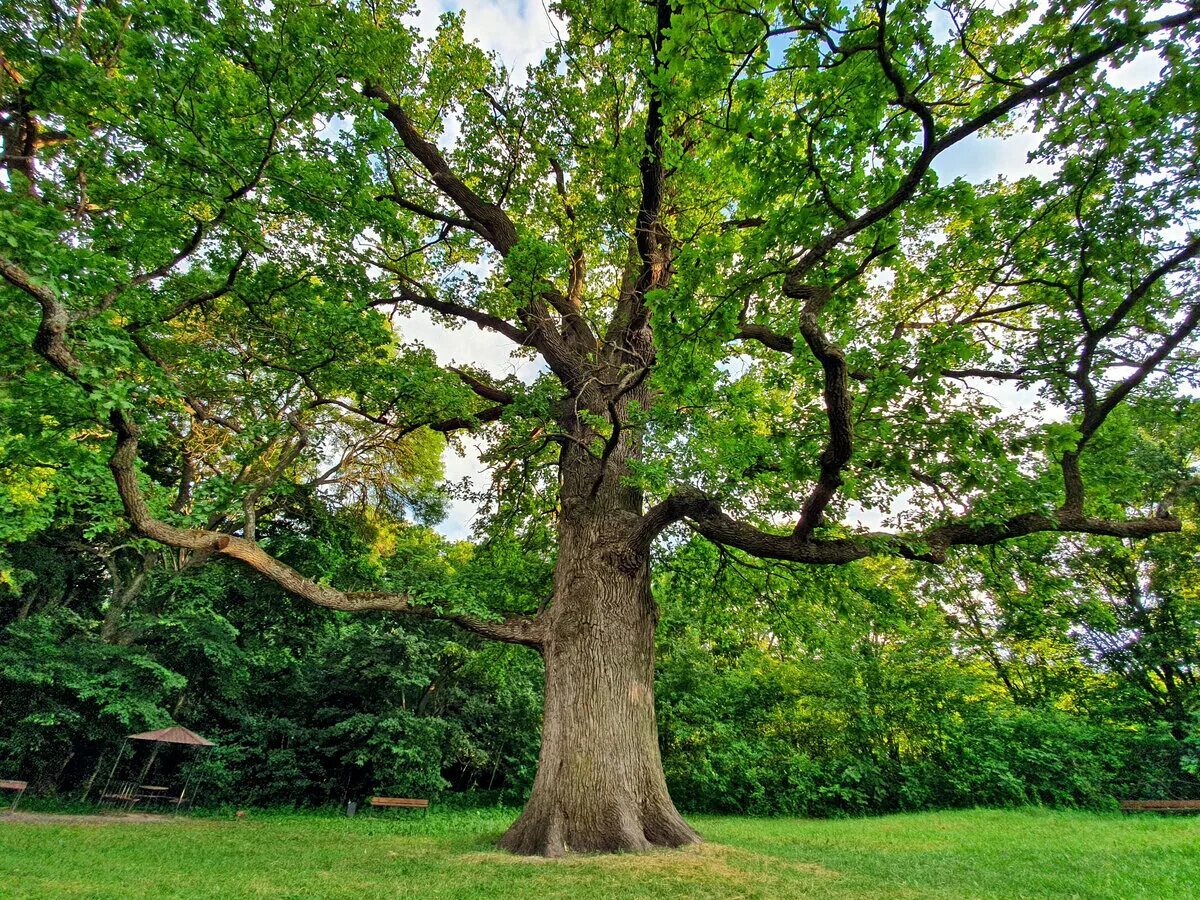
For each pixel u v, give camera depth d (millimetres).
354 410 11273
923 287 10797
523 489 13609
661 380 8164
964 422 7922
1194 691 16844
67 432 8727
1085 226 8570
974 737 16781
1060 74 5887
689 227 12203
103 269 7180
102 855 8156
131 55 6957
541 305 12297
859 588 11688
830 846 9688
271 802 17297
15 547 16125
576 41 12172
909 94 6023
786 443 8945
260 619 18734
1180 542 17328
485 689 20531
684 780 17719
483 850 8539
